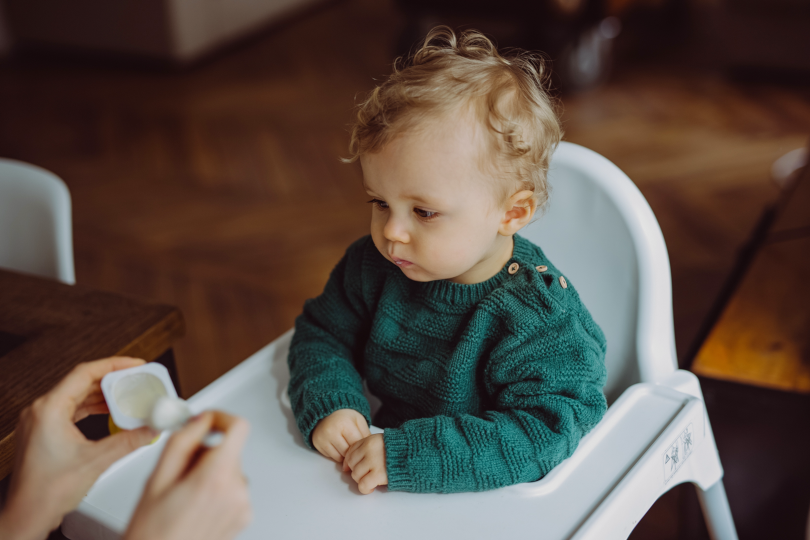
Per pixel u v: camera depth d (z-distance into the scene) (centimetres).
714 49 378
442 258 64
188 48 386
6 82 380
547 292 66
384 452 63
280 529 60
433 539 58
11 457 65
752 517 114
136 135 313
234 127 319
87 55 403
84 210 253
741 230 221
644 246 79
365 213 246
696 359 115
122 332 79
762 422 108
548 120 68
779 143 276
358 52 406
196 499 36
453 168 60
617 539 61
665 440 67
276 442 70
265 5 436
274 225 240
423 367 74
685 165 264
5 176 108
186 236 234
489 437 63
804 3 313
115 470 66
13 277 90
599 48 333
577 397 65
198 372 174
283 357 83
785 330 120
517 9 304
